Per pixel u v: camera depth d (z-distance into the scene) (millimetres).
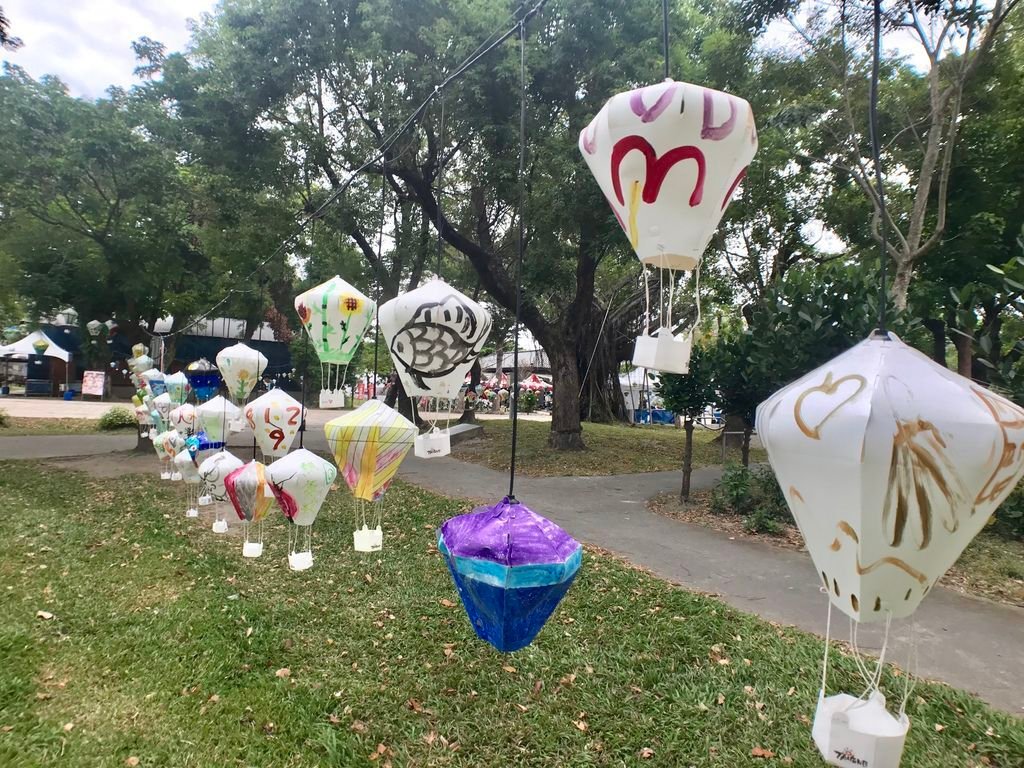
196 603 4348
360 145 10641
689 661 3664
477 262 11961
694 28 10531
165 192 12625
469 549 1863
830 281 6668
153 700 3137
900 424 1274
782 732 2973
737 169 2006
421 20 9734
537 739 2934
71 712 2986
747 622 4203
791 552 6125
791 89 10141
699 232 2053
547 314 19234
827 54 8930
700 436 17844
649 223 2059
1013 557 5938
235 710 3082
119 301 17062
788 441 1429
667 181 1979
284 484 2895
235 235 11211
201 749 2781
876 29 1587
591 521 7301
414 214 12750
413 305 2662
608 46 9008
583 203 8672
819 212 12109
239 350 5121
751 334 7535
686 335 2143
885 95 9789
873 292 6336
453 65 9000
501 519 1943
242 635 3869
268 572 5117
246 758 2740
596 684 3400
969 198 9680
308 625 4082
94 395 23906
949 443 1262
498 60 9000
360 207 10859
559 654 3725
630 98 1943
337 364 3607
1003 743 2865
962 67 7613
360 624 4113
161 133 12531
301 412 3832
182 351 24953
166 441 5695
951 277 10211
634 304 18672
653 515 7727
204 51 12227
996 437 1269
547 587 1825
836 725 1459
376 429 2811
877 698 1484
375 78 9883
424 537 6227
